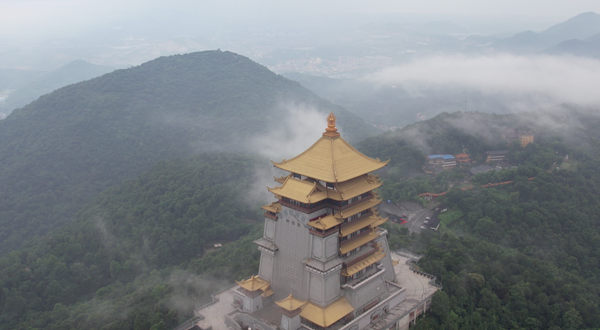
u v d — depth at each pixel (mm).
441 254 122625
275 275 89938
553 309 108438
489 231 165375
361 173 84438
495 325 102250
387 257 101562
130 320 105625
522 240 159875
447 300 99625
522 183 192500
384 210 185875
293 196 82250
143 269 157375
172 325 100562
